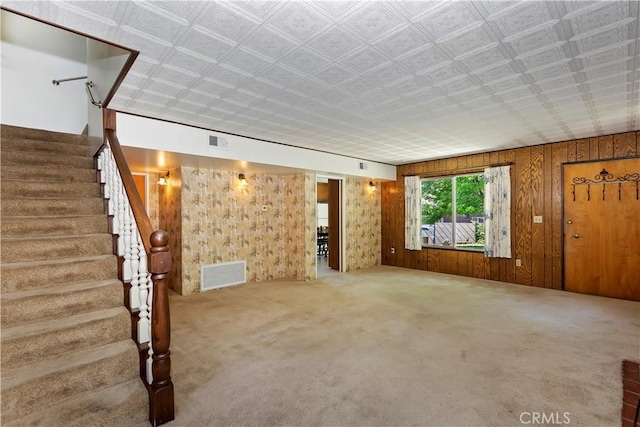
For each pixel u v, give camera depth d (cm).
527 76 257
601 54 221
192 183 492
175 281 502
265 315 381
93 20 178
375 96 297
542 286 506
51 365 178
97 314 210
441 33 195
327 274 629
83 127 435
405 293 480
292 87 276
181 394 215
